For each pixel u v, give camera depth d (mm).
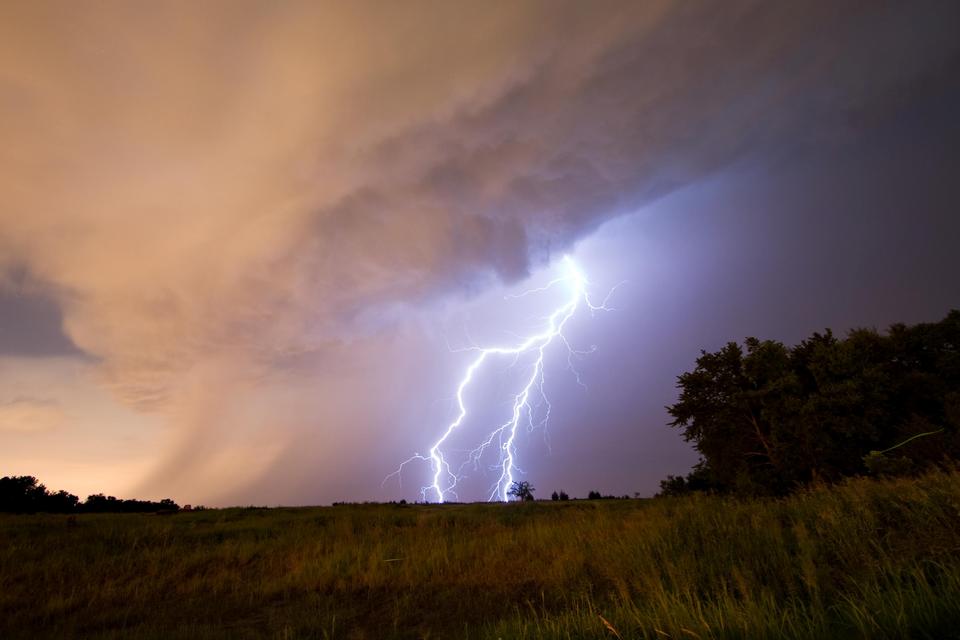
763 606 4852
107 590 10297
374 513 23859
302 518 21922
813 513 8289
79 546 14758
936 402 17141
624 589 6254
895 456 13430
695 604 5527
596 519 12938
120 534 16672
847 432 16000
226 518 23141
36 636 7809
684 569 6828
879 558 5809
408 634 7273
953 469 7645
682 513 10016
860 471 15789
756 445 18312
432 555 11656
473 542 12922
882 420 16266
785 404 17250
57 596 9805
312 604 9188
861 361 17953
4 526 17875
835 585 5672
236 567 12758
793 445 16500
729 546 7551
